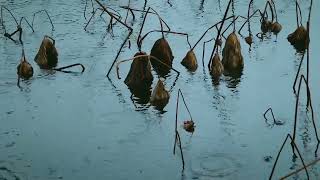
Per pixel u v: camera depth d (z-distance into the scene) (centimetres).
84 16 579
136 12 596
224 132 392
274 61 482
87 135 393
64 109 419
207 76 462
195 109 417
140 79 451
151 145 383
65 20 570
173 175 359
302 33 510
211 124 400
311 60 480
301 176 354
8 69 472
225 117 407
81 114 413
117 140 388
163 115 412
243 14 585
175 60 489
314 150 373
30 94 437
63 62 485
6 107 421
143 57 451
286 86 442
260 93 434
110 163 370
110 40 527
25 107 421
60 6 608
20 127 400
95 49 509
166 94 428
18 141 387
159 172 362
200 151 376
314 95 428
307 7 592
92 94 438
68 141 387
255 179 354
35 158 373
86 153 377
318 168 359
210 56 495
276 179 354
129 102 428
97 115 412
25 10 595
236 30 547
